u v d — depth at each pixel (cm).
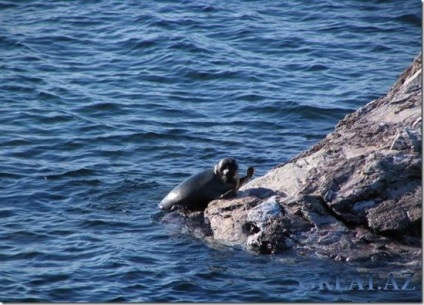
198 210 7288
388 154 6788
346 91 10112
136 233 6888
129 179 7962
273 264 6338
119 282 6044
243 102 9888
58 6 12838
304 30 11938
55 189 7719
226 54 11181
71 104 9831
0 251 6544
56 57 11219
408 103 7444
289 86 10288
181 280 6059
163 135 9031
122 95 10106
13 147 8669
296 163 7288
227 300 5788
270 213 6706
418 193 6619
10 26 12125
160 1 12962
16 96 10025
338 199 6700
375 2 12756
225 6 12750
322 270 6219
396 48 11356
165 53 11225
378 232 6550
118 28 12038
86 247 6606
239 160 8444
